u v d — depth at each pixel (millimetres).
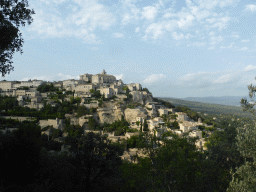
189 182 23234
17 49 28578
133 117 133250
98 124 124250
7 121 102375
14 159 28453
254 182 19500
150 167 25422
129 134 96312
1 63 27250
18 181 28781
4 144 29484
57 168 39688
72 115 122625
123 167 27188
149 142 30625
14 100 133750
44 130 103750
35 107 126688
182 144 29297
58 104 133000
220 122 49219
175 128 120938
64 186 32844
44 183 33000
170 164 23750
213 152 37000
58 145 84250
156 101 191875
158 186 24156
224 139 46312
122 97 158375
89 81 196500
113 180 42781
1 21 25047
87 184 34750
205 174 25078
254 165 22078
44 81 191875
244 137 24469
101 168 34969
